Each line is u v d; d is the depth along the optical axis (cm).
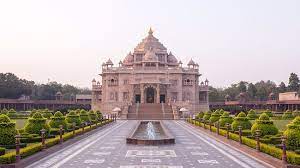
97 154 3559
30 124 4531
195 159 3247
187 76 15350
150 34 17525
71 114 6569
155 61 15538
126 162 3075
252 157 3366
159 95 14625
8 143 3338
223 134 5162
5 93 17962
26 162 2902
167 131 5606
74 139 4716
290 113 9612
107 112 14238
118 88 15175
